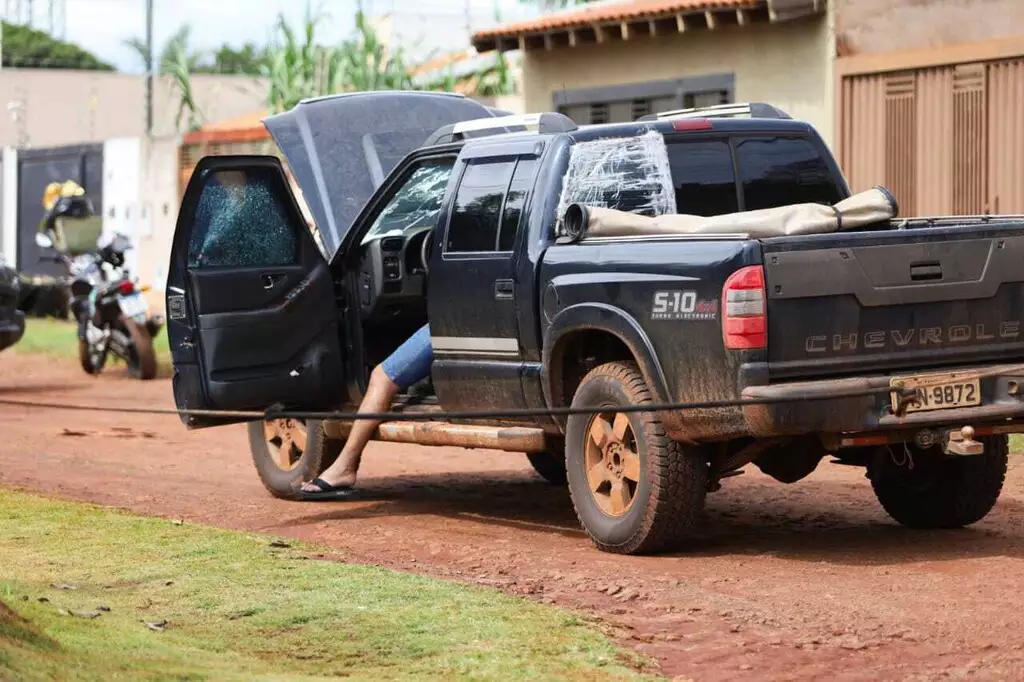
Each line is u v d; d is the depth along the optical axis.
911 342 8.57
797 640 7.08
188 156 34.00
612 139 9.77
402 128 12.28
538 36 22.97
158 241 34.97
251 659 6.55
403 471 13.30
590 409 7.00
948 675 6.51
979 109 17.83
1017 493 11.31
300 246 11.02
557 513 10.91
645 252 8.77
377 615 7.31
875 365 8.47
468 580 8.31
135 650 6.39
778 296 8.23
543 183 9.60
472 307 10.00
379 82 30.22
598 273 9.02
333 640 6.92
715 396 8.37
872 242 8.44
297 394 10.98
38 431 16.30
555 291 9.29
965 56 17.84
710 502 11.22
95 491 11.98
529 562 8.91
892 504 10.02
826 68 19.39
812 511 10.77
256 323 10.76
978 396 8.52
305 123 12.09
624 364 9.08
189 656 6.43
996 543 9.38
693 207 9.95
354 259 11.17
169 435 16.02
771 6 19.22
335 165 11.95
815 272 8.30
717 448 8.96
